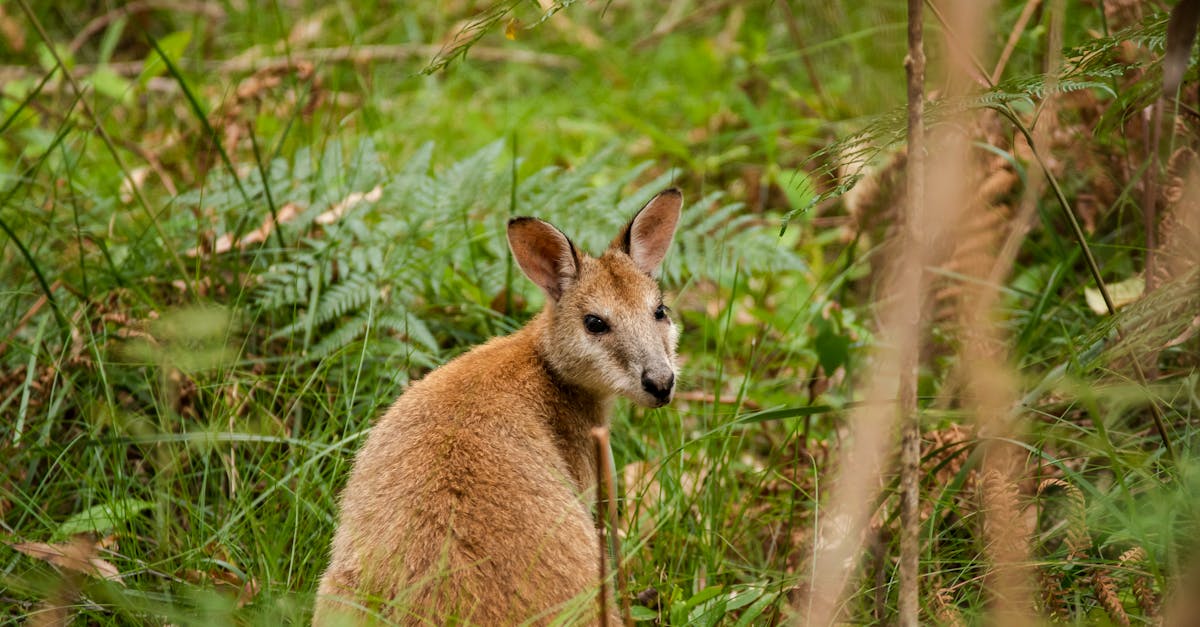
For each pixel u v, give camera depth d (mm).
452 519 7953
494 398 9203
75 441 9836
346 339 11188
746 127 16891
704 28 19500
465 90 18594
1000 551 8141
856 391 11328
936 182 7992
